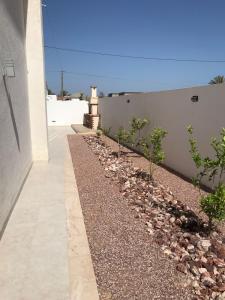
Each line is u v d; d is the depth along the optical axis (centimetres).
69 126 2648
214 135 673
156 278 352
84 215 532
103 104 2114
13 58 626
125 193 654
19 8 755
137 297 320
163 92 951
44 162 966
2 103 493
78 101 2795
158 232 463
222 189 432
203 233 465
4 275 349
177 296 324
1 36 499
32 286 330
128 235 456
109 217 524
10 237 442
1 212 454
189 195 656
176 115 862
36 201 598
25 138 778
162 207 579
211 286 339
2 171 471
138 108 1230
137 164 980
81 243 427
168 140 920
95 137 1772
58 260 381
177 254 402
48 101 2742
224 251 410
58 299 311
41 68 909
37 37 886
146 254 402
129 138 1123
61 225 485
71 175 812
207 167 479
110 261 384
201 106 724
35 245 418
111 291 328
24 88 806
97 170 880
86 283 338
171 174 846
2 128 485
